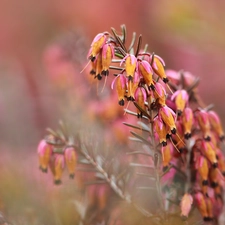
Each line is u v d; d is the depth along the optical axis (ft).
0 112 1.50
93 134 1.10
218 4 1.48
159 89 0.92
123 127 1.13
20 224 1.00
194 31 1.49
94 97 1.19
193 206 0.98
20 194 1.05
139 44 0.92
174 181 1.00
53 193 1.05
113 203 1.03
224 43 1.49
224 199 1.03
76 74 1.30
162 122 0.92
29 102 1.54
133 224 0.99
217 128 1.00
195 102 1.01
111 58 0.93
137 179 1.03
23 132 1.44
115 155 1.05
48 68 1.40
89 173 1.05
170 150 0.97
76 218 1.02
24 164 1.14
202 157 0.98
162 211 0.97
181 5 1.49
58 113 1.43
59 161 1.01
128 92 0.91
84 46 1.33
